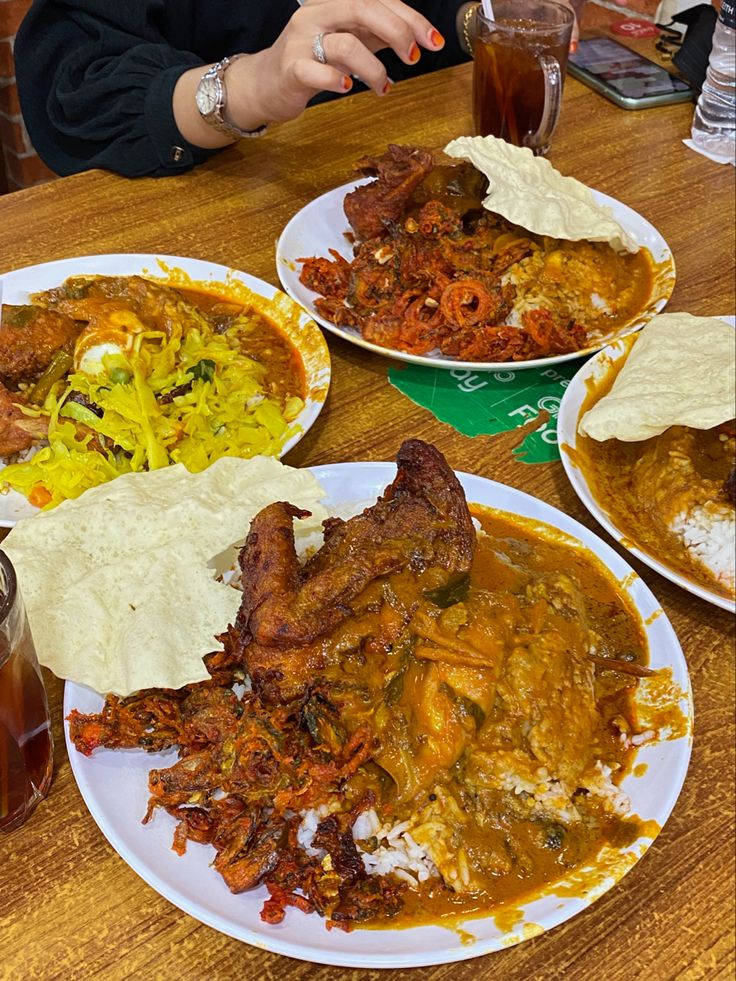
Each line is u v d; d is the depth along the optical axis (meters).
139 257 0.57
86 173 0.67
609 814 0.32
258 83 0.65
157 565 0.35
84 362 0.47
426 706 0.31
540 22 0.71
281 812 0.30
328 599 0.31
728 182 0.72
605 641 0.37
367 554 0.32
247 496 0.38
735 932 0.30
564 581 0.37
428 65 0.98
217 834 0.30
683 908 0.31
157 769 0.32
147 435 0.44
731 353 0.46
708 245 0.64
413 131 0.75
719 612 0.41
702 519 0.42
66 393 0.46
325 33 0.64
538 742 0.32
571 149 0.74
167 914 0.30
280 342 0.53
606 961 0.29
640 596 0.38
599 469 0.45
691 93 0.81
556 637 0.34
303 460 0.47
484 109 0.70
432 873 0.30
